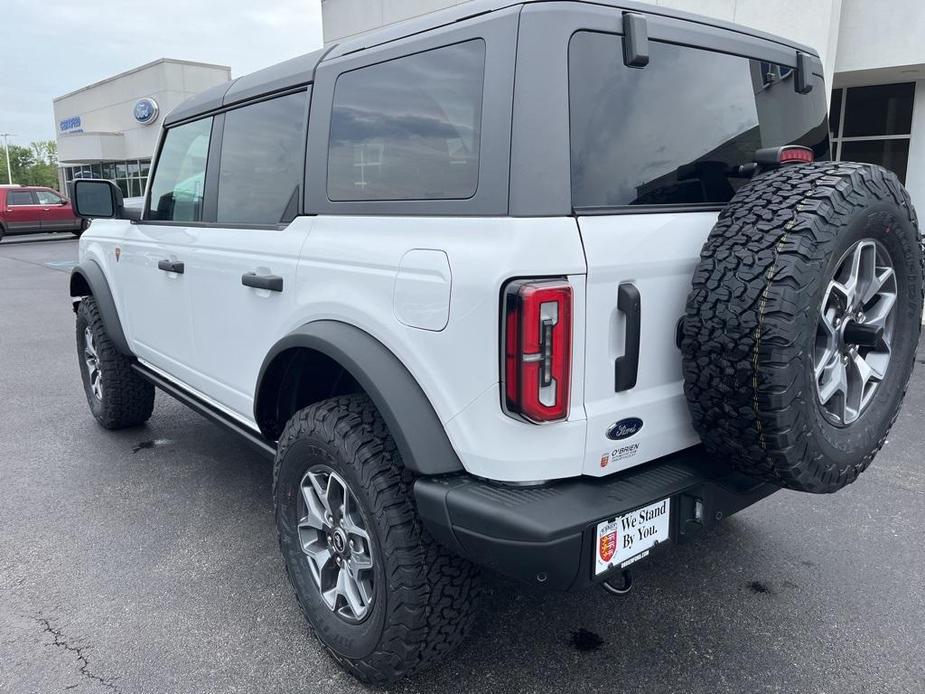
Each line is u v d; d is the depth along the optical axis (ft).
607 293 6.05
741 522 11.32
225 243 9.63
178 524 11.40
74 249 66.39
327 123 8.08
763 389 5.89
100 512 11.83
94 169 114.42
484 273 5.85
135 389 14.88
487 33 6.25
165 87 92.02
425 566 6.81
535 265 5.68
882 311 7.18
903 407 16.78
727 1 29.40
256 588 9.57
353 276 7.28
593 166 6.23
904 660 8.00
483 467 6.17
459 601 7.04
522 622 8.77
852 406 7.16
